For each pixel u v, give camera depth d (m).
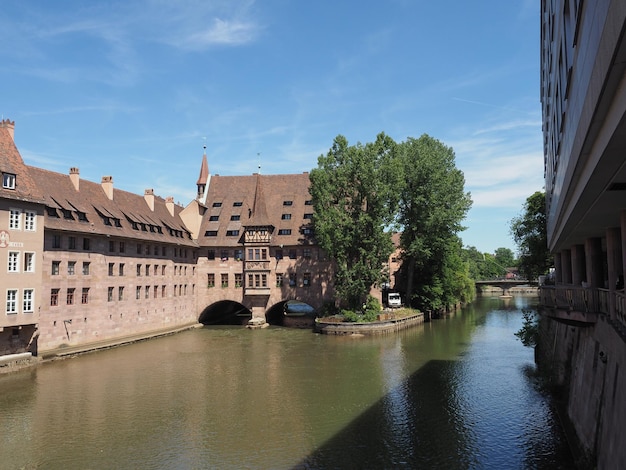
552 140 22.08
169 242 57.19
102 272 46.38
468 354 39.66
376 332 53.12
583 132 10.30
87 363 37.84
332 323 54.66
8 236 34.91
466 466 18.36
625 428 11.89
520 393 27.78
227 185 70.81
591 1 8.44
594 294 17.44
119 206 52.31
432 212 59.28
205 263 64.94
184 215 66.44
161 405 26.73
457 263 80.81
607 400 14.51
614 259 19.69
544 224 53.72
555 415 23.80
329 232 54.91
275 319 70.25
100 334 45.88
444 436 21.42
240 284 63.88
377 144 57.31
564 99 14.27
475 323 61.56
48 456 20.00
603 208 15.91
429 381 30.94
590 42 8.70
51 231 40.28
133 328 50.72
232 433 22.38
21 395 28.75
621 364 12.70
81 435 22.27
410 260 65.44
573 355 23.22
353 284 54.03
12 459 19.73
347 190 56.81
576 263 28.56
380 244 54.84
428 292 66.56
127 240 50.16
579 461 17.23
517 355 38.94
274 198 68.00
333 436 21.78
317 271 61.69
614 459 12.88
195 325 61.00
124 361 38.75
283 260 62.72
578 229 21.06
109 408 26.27
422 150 60.09
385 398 27.44
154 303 54.66
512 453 19.42
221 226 66.00
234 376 33.47
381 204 54.28
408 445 20.53
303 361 38.53
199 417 24.67
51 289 40.25
